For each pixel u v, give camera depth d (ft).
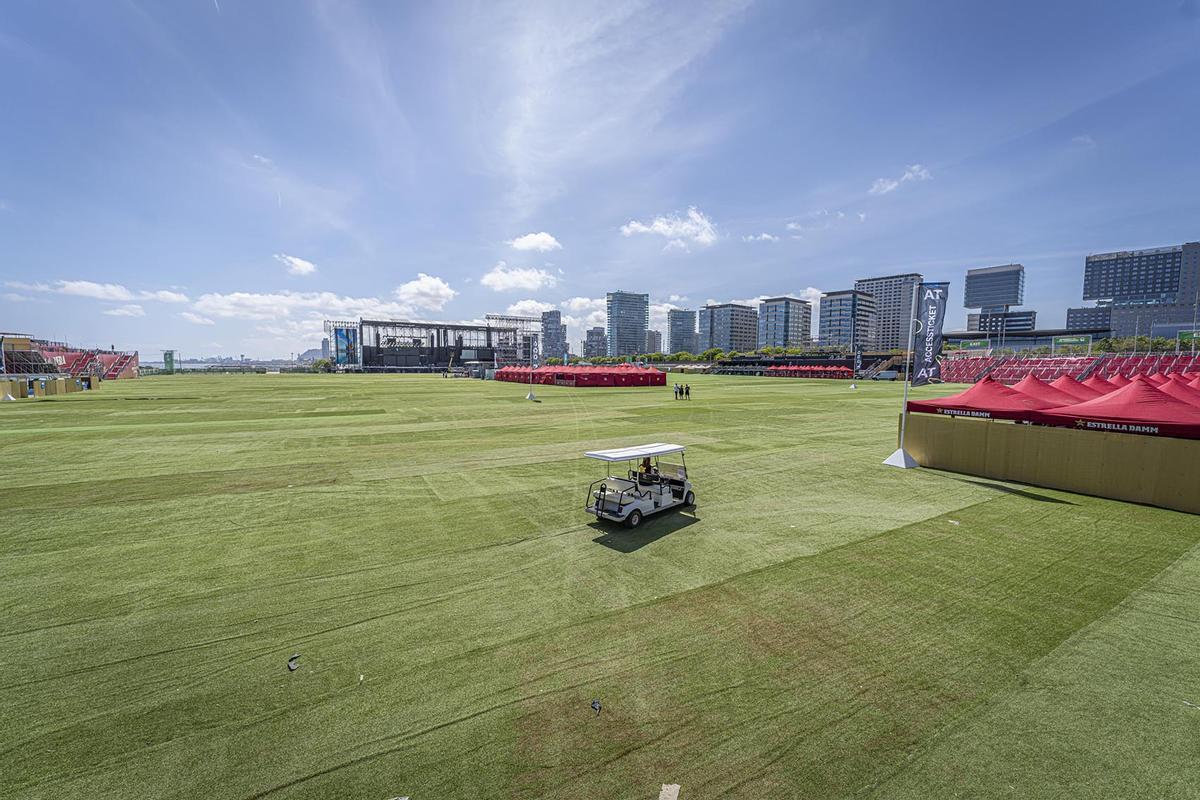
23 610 30.14
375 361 547.49
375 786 17.67
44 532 43.21
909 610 29.99
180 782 17.90
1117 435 53.36
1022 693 22.57
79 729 20.47
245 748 19.45
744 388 247.91
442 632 27.71
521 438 92.27
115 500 52.54
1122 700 22.13
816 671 24.12
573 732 20.15
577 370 278.26
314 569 35.91
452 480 61.05
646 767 18.42
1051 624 28.45
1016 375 336.90
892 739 19.80
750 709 21.45
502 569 35.88
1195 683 23.34
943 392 218.59
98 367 367.45
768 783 17.71
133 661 25.13
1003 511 49.37
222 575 34.94
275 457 74.54
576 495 54.70
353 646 26.40
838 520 46.60
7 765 18.60
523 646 26.30
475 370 397.80
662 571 35.47
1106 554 38.55
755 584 33.40
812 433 98.73
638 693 22.50
